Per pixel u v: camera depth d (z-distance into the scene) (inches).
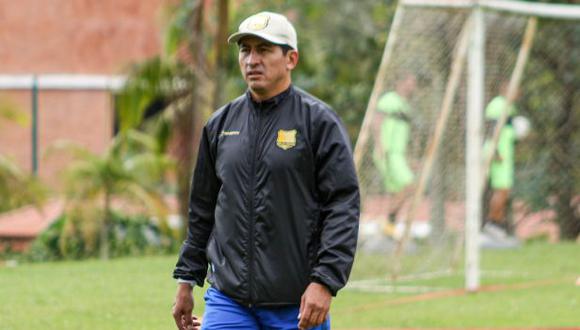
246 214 551.2
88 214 1940.2
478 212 1250.0
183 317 593.6
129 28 3398.1
